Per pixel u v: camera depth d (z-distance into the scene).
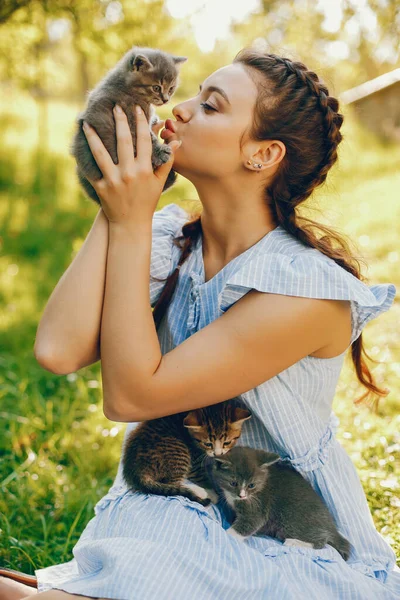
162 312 2.48
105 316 2.18
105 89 2.60
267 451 2.49
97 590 1.90
